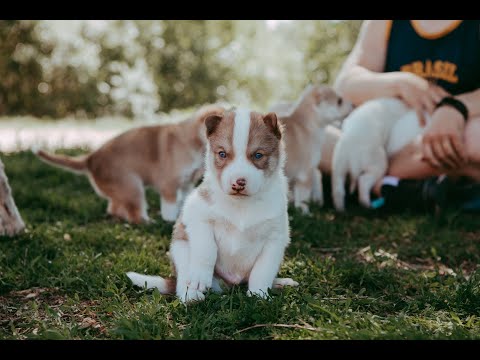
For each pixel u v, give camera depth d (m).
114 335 0.97
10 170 2.15
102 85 6.11
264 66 7.07
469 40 1.82
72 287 1.17
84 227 1.59
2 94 5.77
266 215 1.10
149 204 1.91
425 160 1.72
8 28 5.67
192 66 6.57
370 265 1.25
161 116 6.30
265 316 1.01
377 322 1.00
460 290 1.10
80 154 2.63
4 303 1.11
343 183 1.81
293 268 1.25
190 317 1.02
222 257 1.14
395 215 1.73
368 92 1.88
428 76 1.87
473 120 1.71
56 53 5.89
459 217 1.66
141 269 1.24
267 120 1.11
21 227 1.46
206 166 1.13
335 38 6.75
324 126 1.87
